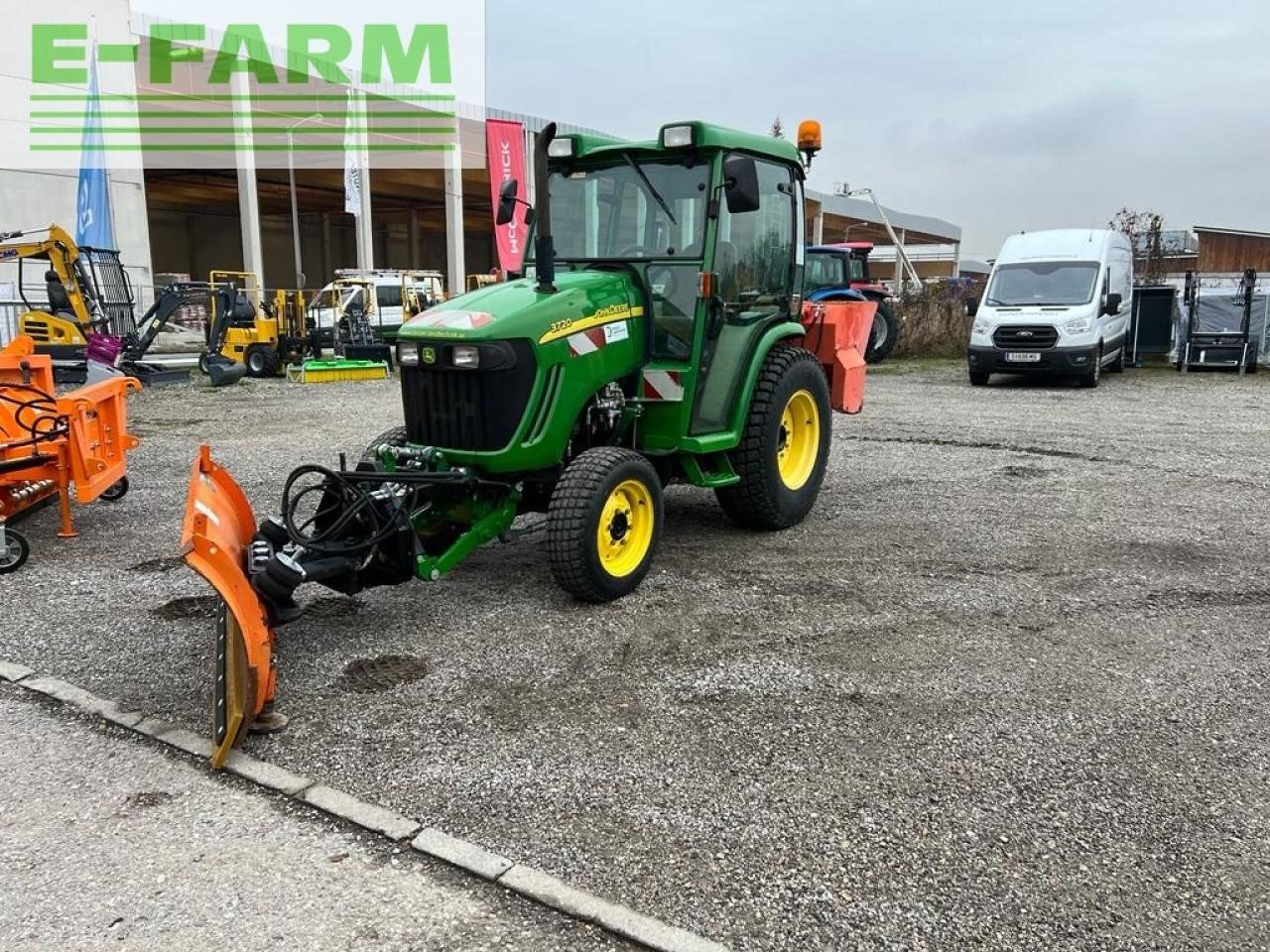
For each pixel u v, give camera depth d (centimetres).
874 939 259
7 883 285
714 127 536
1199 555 594
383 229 4691
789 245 644
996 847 299
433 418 503
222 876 288
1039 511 709
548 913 272
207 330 1744
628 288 539
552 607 511
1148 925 264
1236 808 320
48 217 2164
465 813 319
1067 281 1538
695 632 474
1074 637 466
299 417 1233
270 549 400
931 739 366
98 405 669
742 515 640
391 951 257
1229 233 3225
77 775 346
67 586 550
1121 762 349
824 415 682
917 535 644
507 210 595
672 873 287
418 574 462
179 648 459
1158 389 1490
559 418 492
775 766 347
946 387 1544
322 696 407
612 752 358
